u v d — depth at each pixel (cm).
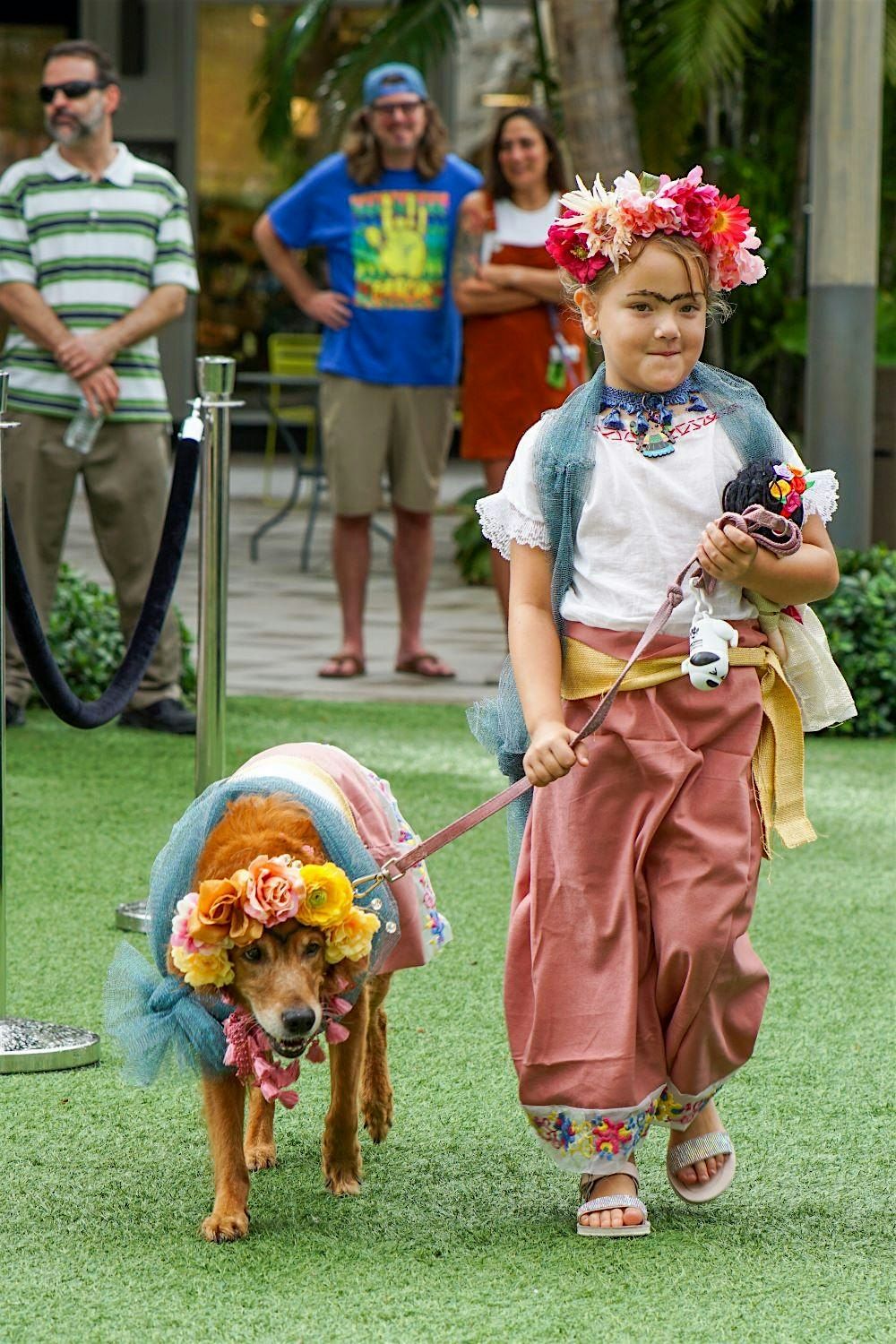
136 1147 855
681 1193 781
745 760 761
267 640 2297
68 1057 955
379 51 2834
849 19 1923
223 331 4572
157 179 1730
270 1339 662
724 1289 706
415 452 2008
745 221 756
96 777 1590
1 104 4456
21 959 1118
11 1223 769
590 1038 750
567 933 759
